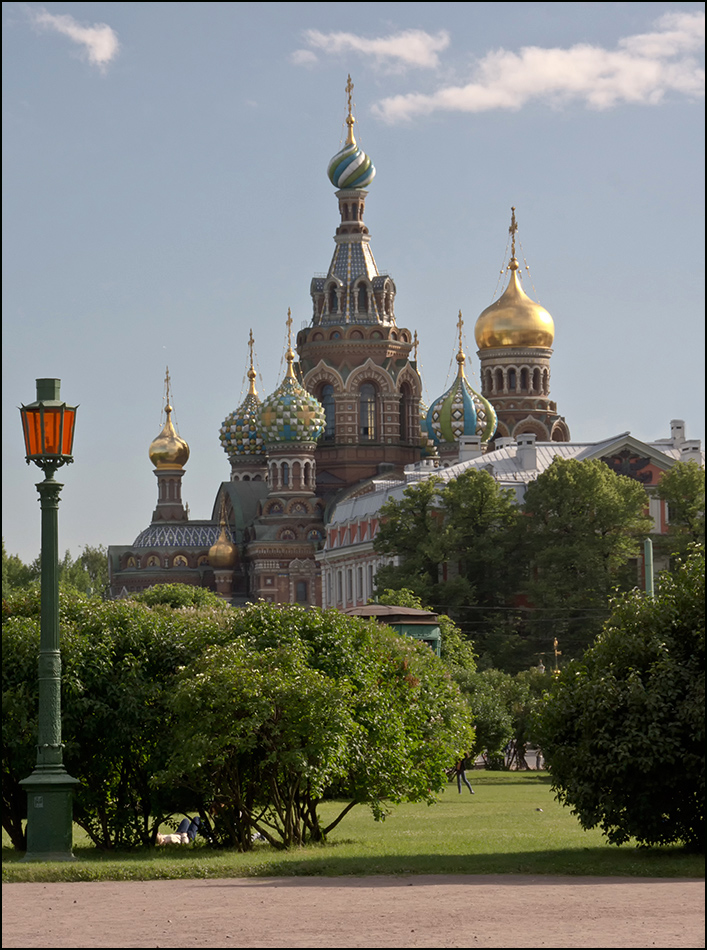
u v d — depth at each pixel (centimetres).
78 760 5869
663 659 4944
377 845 5656
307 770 5378
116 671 5875
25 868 4581
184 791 6100
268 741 5488
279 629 6034
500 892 3828
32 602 6247
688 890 3844
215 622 6216
